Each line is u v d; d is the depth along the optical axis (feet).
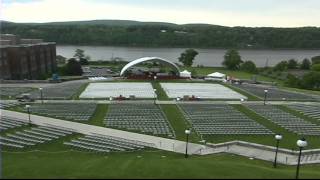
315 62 605.31
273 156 165.58
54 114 236.63
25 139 179.11
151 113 245.04
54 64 544.21
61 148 169.17
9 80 389.60
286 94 336.29
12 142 172.65
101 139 185.06
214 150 174.60
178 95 318.86
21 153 157.28
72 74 463.01
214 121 227.61
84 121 222.07
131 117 232.94
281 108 276.00
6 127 199.41
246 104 288.51
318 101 307.78
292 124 225.97
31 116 231.09
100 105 272.51
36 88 344.49
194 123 221.87
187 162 111.04
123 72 422.41
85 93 319.88
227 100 303.48
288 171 115.85
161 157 156.87
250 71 563.89
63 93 315.78
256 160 158.51
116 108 261.44
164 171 90.33
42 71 486.79
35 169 94.32
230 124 220.84
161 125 214.48
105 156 152.66
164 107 269.64
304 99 313.12
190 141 188.14
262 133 203.72
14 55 416.05
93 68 545.44
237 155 166.09
